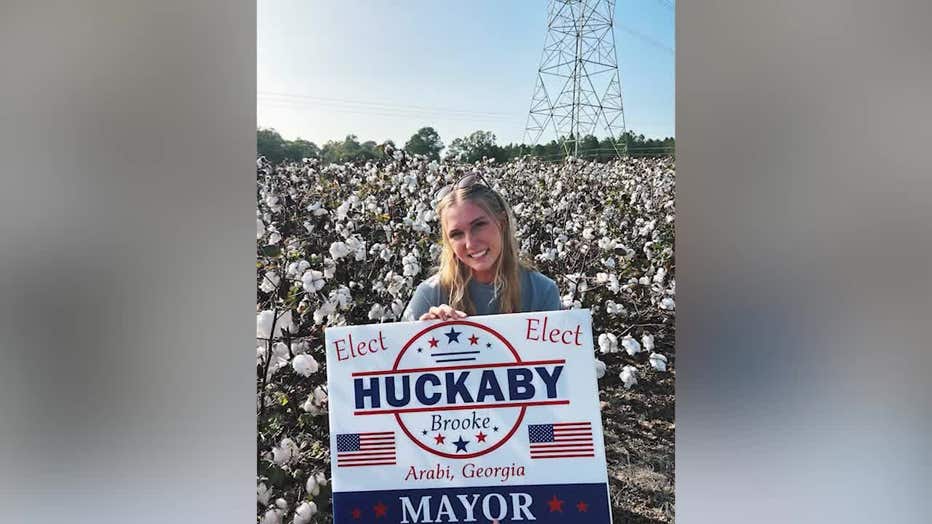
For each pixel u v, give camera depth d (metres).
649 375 2.95
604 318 2.93
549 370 2.66
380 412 2.72
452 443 2.67
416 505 2.66
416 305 2.91
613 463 2.93
